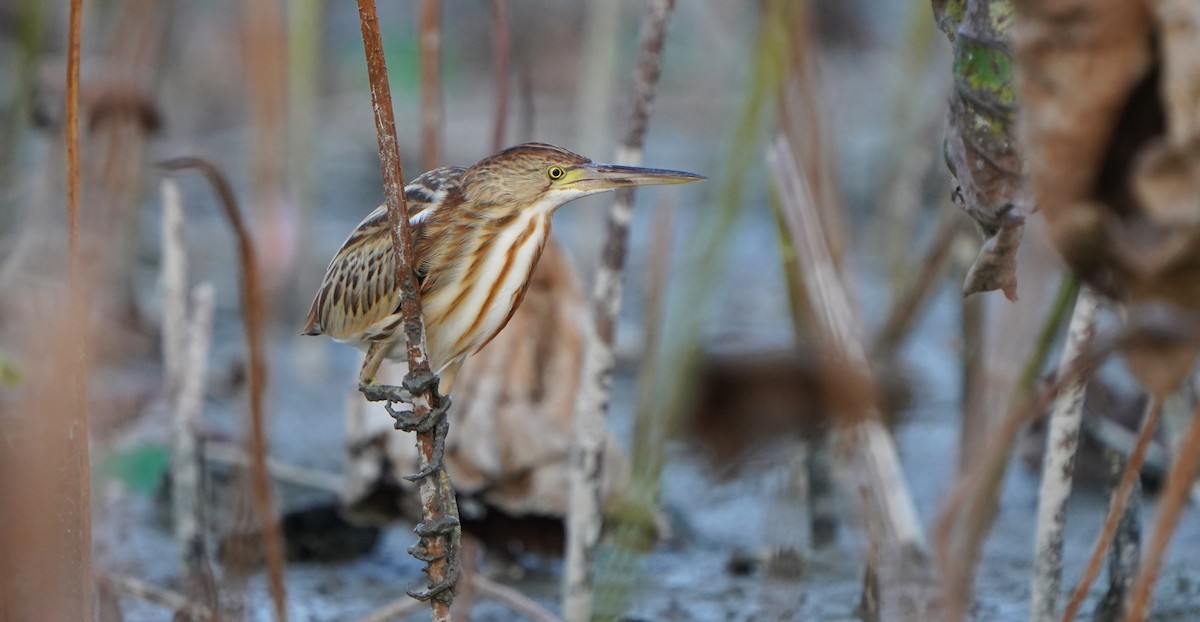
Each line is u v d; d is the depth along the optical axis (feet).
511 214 21.07
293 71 46.06
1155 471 30.94
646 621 26.25
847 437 18.26
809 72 20.47
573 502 24.07
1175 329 12.14
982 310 23.68
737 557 28.55
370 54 16.63
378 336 21.27
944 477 32.35
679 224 56.49
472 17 78.64
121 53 34.96
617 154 24.02
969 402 23.25
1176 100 11.60
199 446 27.48
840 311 17.97
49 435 18.44
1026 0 12.19
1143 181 11.80
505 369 27.50
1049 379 19.27
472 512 28.30
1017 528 30.48
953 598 15.89
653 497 23.50
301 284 46.39
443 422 17.84
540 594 28.17
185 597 25.05
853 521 27.55
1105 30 11.85
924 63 48.14
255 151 40.75
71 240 18.45
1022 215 15.71
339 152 64.64
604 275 23.71
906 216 45.06
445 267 20.77
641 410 23.94
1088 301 18.56
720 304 44.50
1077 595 16.42
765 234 55.52
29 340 26.04
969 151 15.92
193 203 57.52
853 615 25.39
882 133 60.80
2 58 57.67
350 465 27.94
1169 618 24.50
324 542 30.30
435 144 26.09
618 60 63.36
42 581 18.01
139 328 39.14
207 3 66.39
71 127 18.30
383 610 24.82
